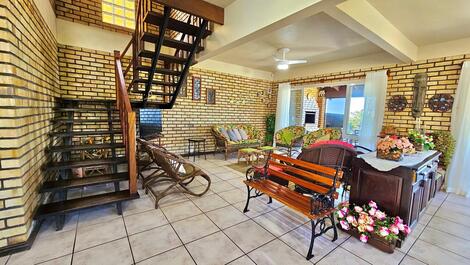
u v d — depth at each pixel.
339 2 1.83
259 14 2.42
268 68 6.38
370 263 1.72
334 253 1.84
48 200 2.54
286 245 1.93
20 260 1.65
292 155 5.59
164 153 2.78
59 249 1.78
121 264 1.63
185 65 3.31
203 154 5.65
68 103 3.51
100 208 2.53
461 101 3.29
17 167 1.71
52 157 2.86
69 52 3.54
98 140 3.80
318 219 1.87
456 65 3.41
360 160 2.21
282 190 2.29
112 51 3.91
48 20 2.82
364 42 3.77
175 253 1.78
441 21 2.80
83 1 3.60
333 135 4.58
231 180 3.66
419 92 3.69
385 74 4.18
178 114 5.15
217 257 1.74
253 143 5.49
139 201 2.76
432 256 1.83
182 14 3.79
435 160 2.71
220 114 5.89
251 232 2.12
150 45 4.28
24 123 1.83
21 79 1.79
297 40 3.73
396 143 2.17
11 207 1.71
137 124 4.23
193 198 2.89
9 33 1.61
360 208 2.08
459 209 2.76
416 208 2.21
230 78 5.96
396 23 2.89
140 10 2.87
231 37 2.84
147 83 3.36
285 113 6.41
